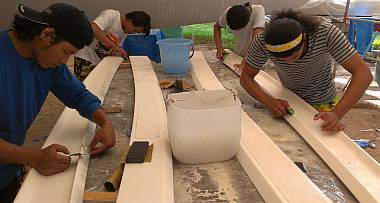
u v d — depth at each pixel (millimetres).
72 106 1411
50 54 1128
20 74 1166
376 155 2803
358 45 4820
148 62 2570
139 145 1180
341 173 1088
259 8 2861
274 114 1604
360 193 979
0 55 1104
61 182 1029
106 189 1018
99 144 1266
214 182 1049
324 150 1223
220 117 1102
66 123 1443
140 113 1509
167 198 934
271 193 946
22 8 1064
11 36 1132
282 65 1800
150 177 1018
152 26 5102
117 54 2754
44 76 1295
